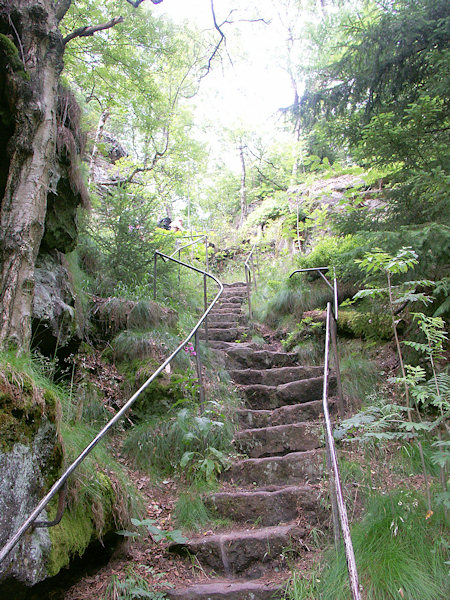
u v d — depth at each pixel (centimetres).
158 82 1048
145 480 336
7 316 245
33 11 298
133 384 410
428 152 415
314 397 448
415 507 260
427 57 409
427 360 400
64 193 370
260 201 1505
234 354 533
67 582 229
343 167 969
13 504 181
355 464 321
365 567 226
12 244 258
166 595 238
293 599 229
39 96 287
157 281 607
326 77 495
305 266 673
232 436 381
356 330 502
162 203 1238
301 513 294
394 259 281
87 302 454
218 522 298
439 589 210
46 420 210
